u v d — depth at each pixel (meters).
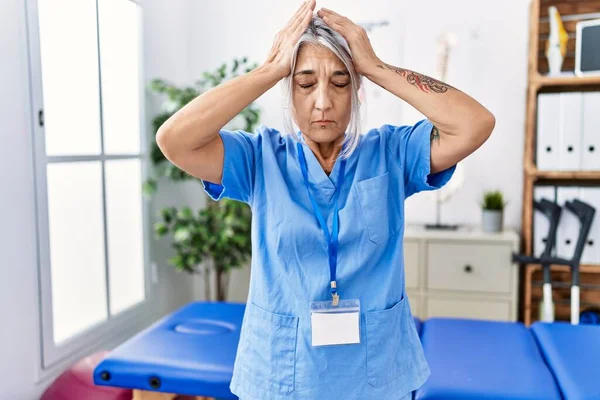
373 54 1.03
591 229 2.75
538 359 1.74
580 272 2.93
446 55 2.93
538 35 2.81
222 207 2.89
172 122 0.96
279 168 1.07
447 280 2.83
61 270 2.44
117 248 2.84
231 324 2.06
